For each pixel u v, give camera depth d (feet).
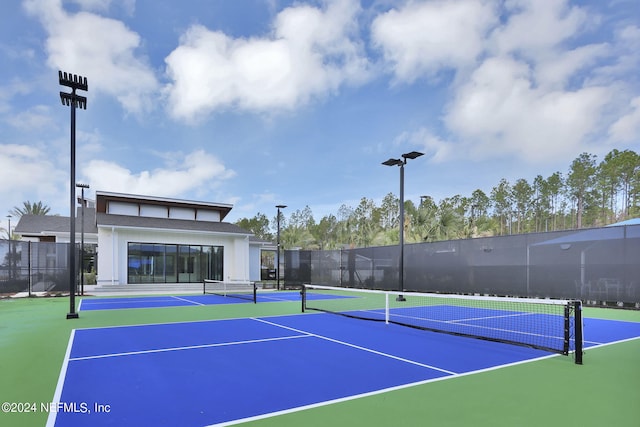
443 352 22.07
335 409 13.20
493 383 16.25
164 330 29.68
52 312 41.42
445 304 50.93
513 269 55.11
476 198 208.03
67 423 12.07
